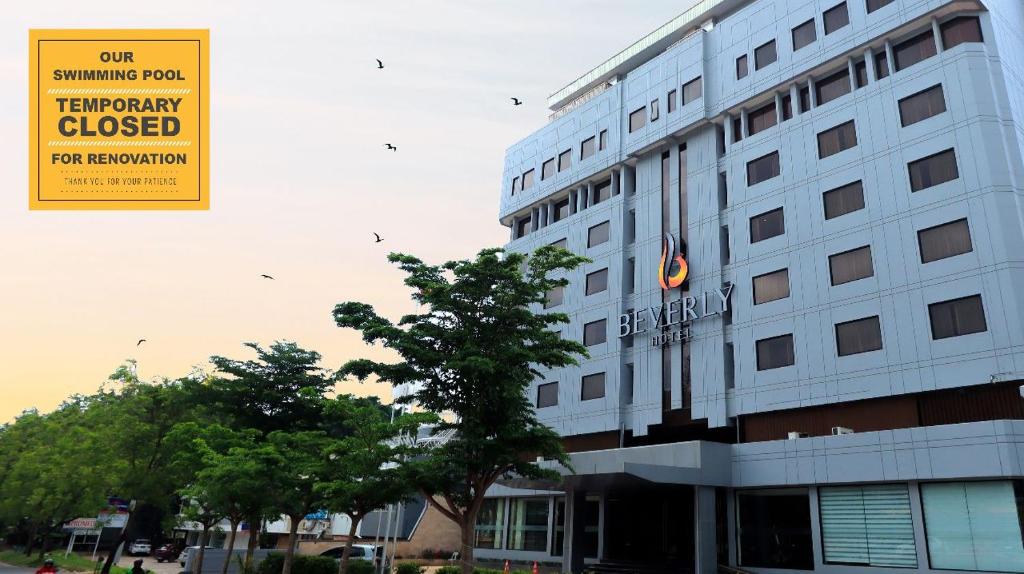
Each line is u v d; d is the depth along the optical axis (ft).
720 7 148.77
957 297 91.40
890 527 85.61
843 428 94.84
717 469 102.63
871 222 103.71
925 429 83.71
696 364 123.44
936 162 98.99
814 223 111.45
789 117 124.06
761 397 110.83
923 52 107.34
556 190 171.32
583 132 168.14
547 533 141.69
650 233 141.90
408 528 186.60
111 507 136.36
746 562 99.86
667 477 97.14
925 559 81.00
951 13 104.22
